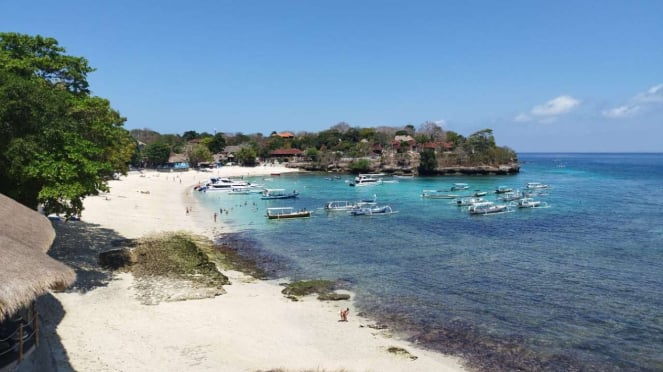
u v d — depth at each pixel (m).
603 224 59.97
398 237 52.16
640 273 36.25
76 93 39.41
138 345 21.23
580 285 33.25
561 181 134.62
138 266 34.84
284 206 82.19
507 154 173.00
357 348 22.64
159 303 27.27
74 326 22.72
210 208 78.62
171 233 50.81
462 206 79.81
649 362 21.64
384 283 33.75
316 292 31.48
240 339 22.94
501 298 30.47
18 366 14.30
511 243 48.44
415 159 170.38
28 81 29.47
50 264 14.82
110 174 40.75
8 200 20.83
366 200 88.75
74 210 32.25
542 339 24.11
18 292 12.45
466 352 22.55
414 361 21.42
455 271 37.03
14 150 26.33
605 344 23.53
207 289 30.58
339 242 49.38
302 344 22.88
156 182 121.94
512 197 89.88
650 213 69.12
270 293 31.06
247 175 162.25
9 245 14.37
